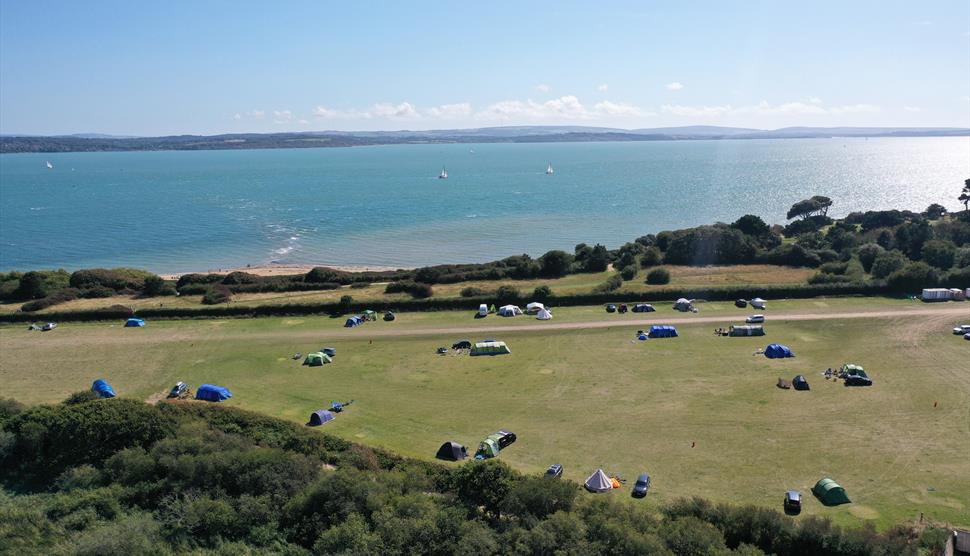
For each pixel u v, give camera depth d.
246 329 81.19
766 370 63.50
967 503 40.19
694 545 32.75
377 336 77.44
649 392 58.91
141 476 43.16
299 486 41.47
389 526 34.72
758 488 42.62
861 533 34.62
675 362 66.44
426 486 42.38
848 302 86.88
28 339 77.69
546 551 32.69
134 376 65.06
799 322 78.56
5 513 39.69
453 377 63.91
